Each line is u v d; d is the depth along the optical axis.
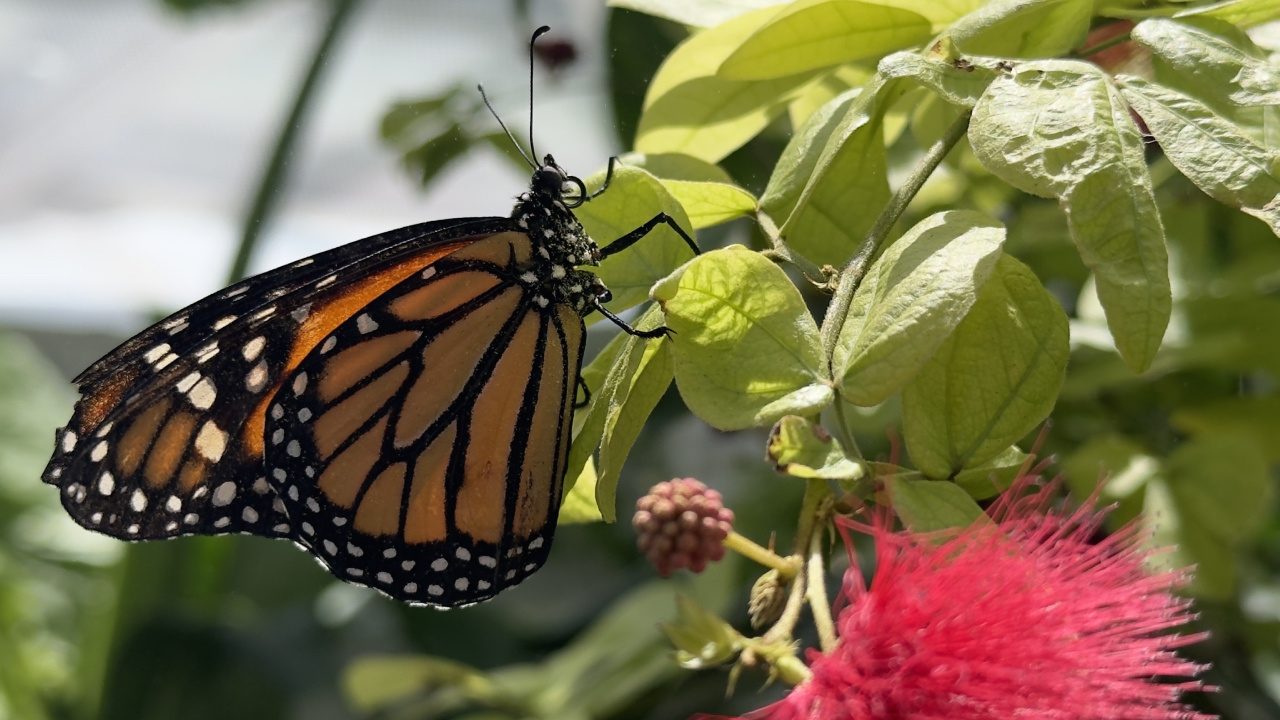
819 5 0.16
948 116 0.19
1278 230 0.13
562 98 0.25
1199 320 0.20
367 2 0.29
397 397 0.18
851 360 0.14
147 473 0.17
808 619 0.19
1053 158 0.13
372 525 0.18
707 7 0.17
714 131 0.18
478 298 0.18
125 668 0.28
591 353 0.30
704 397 0.14
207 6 0.33
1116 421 0.21
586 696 0.24
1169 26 0.15
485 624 0.30
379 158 0.38
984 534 0.14
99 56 0.38
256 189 0.27
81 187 0.44
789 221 0.15
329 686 0.28
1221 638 0.22
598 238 0.16
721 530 0.14
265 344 0.17
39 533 0.35
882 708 0.13
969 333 0.15
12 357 0.39
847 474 0.13
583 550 0.31
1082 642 0.13
